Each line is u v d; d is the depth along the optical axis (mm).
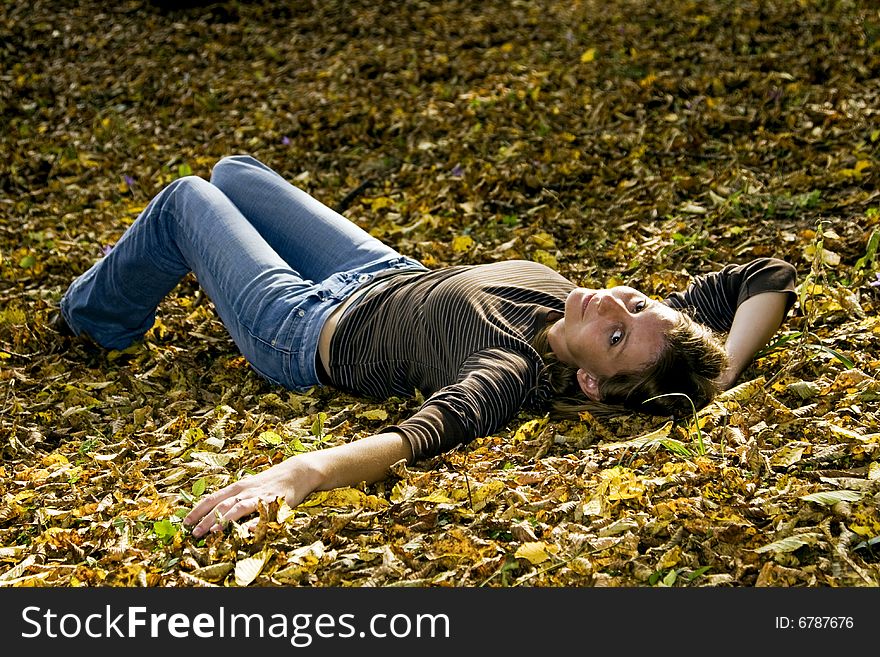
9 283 5074
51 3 10602
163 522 2633
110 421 3639
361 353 3516
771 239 4535
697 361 3113
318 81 8305
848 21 7855
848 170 5090
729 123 6137
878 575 2279
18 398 3807
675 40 8102
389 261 3834
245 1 10305
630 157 5824
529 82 7500
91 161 7074
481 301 3320
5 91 8828
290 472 2684
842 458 2744
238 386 3838
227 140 7266
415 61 8398
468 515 2615
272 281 3713
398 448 2822
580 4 9719
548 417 3268
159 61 9180
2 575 2553
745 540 2406
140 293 4074
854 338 3467
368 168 6352
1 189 6734
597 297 3156
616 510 2566
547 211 5289
